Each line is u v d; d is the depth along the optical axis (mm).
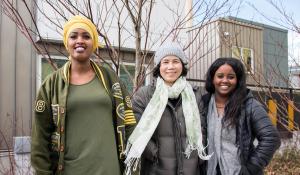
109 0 5035
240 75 2713
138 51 3262
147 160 2684
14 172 3902
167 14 6172
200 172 2742
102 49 3932
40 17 5027
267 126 2557
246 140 2615
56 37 5352
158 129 2641
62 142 2215
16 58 6375
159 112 2625
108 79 2396
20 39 6391
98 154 2217
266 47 7898
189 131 2605
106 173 2221
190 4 4102
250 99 2678
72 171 2209
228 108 2654
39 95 2299
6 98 6297
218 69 2730
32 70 6473
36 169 2258
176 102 2732
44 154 2273
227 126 2635
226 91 2719
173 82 2758
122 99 2389
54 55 5059
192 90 2756
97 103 2262
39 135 2271
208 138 2709
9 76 6324
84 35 2316
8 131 6055
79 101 2238
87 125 2229
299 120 5262
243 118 2631
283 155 6336
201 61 6625
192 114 2639
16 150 4539
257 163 2514
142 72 3322
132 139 2494
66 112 2230
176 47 2764
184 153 2607
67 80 2266
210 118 2748
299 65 4539
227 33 5172
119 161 2387
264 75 5641
